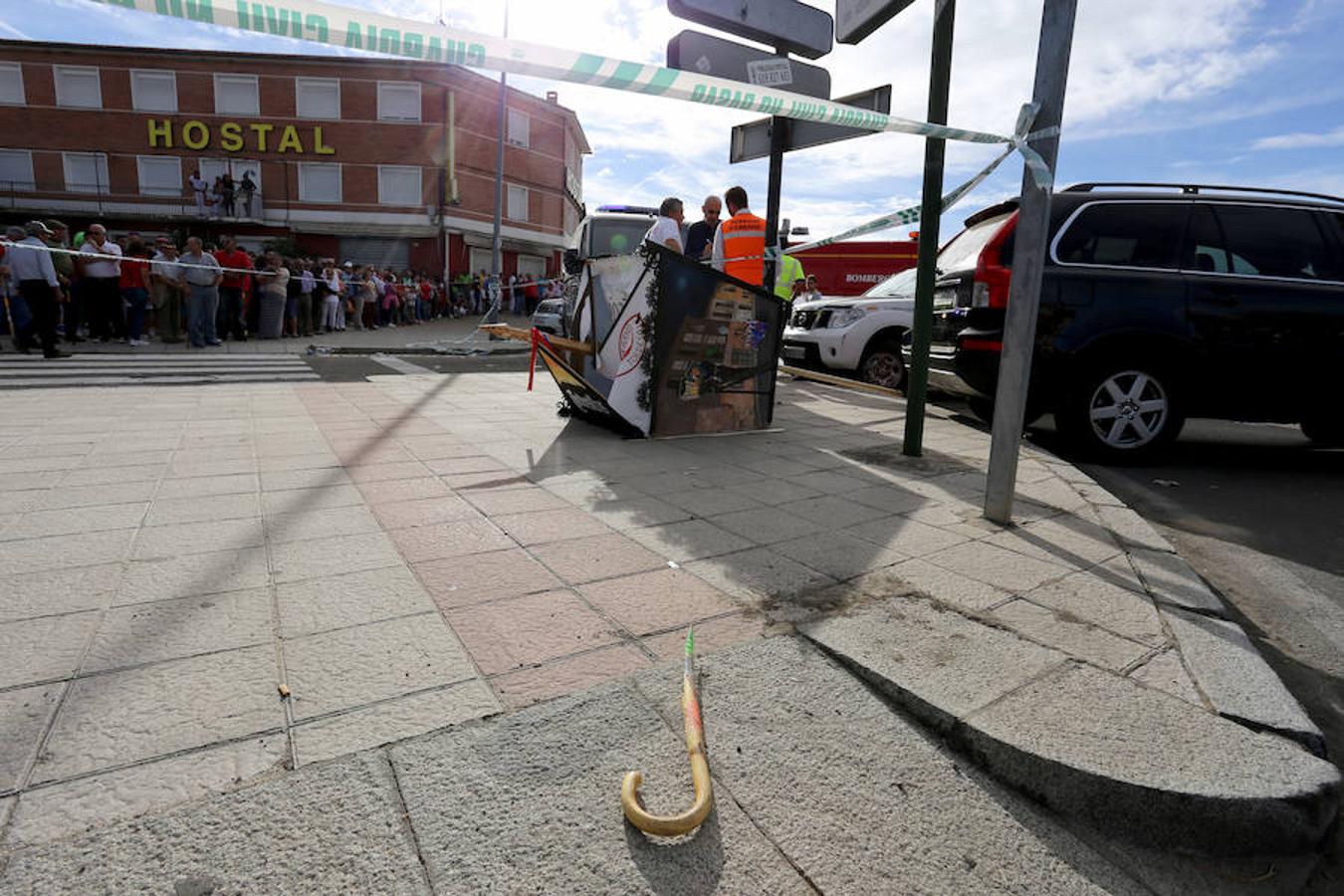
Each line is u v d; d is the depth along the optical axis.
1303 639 2.58
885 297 8.61
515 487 3.74
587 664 1.99
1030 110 3.01
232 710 1.72
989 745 1.68
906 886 1.37
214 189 31.30
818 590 2.52
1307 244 5.05
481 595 2.40
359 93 31.48
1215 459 5.49
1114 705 1.82
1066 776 1.58
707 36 5.00
